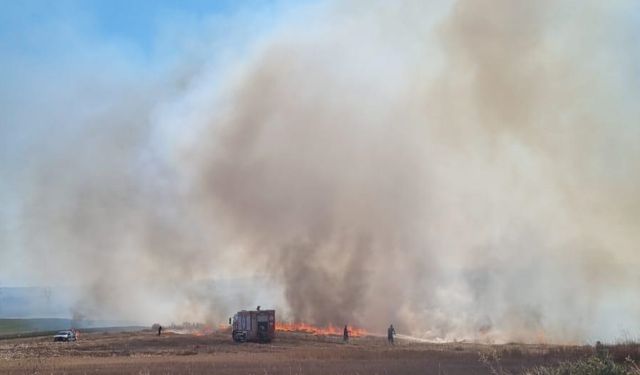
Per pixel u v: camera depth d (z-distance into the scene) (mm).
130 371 18703
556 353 20688
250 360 23547
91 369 19703
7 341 47281
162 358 26547
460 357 22750
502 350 23516
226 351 32094
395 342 41812
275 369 18531
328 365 19797
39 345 39625
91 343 39469
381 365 19344
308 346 36188
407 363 20016
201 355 28859
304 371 17609
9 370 19469
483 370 16609
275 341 40625
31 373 18406
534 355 20656
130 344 37938
